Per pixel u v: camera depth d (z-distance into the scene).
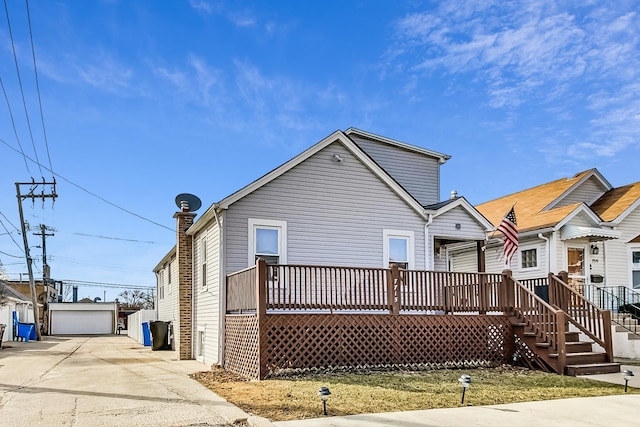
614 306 18.55
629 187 21.47
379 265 15.97
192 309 17.94
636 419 7.88
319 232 15.36
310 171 15.49
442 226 17.00
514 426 7.42
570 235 18.50
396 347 13.20
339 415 7.97
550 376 12.04
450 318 13.81
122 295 86.00
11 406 8.89
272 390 9.99
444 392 9.77
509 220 15.15
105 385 11.12
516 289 14.38
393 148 20.14
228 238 14.38
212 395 9.71
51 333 47.91
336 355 12.57
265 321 11.90
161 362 16.61
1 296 30.86
